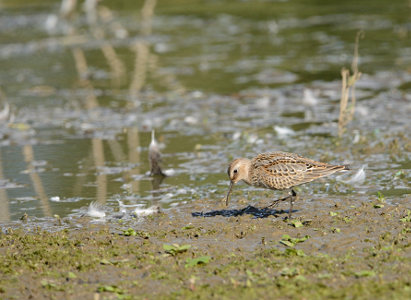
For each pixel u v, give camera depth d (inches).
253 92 853.2
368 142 610.2
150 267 348.2
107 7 1579.7
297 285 311.7
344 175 520.1
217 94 855.1
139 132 705.0
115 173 566.6
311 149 598.5
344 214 426.0
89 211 460.1
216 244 381.4
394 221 403.5
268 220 422.6
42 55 1165.1
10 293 325.4
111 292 319.3
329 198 466.6
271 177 436.1
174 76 970.7
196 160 592.7
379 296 295.9
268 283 317.1
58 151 643.5
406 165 534.9
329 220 413.4
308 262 342.6
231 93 853.8
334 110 756.0
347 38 1176.8
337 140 625.0
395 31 1208.2
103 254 370.3
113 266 351.9
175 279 331.6
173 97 852.0
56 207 481.4
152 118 757.9
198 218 437.7
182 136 680.4
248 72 971.3
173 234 402.0
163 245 372.2
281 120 724.0
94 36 1311.5
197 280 328.8
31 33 1358.3
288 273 325.4
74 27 1405.0
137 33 1326.3
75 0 1553.9
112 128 724.7
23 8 1601.9
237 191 501.7
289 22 1362.0
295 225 403.5
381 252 350.9
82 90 913.5
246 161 454.3
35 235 413.1
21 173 575.8
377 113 723.4
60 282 335.9
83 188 527.5
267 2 1598.2
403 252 350.3
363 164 545.0
